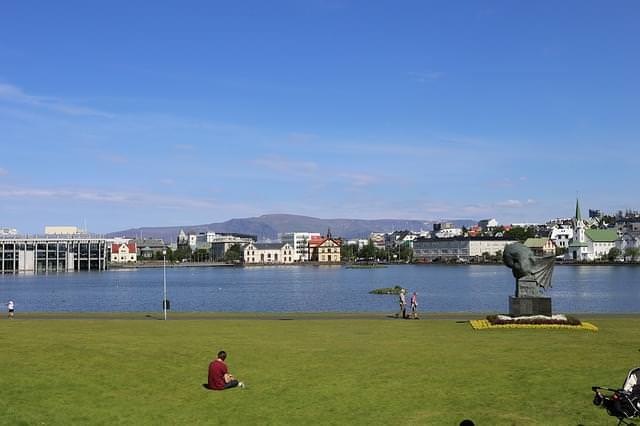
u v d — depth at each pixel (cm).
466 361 3866
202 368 3725
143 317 6756
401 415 2817
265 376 3528
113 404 3020
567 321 5434
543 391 3122
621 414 2603
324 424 2727
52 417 2830
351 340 4759
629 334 5012
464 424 2659
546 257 5756
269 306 11712
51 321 6228
